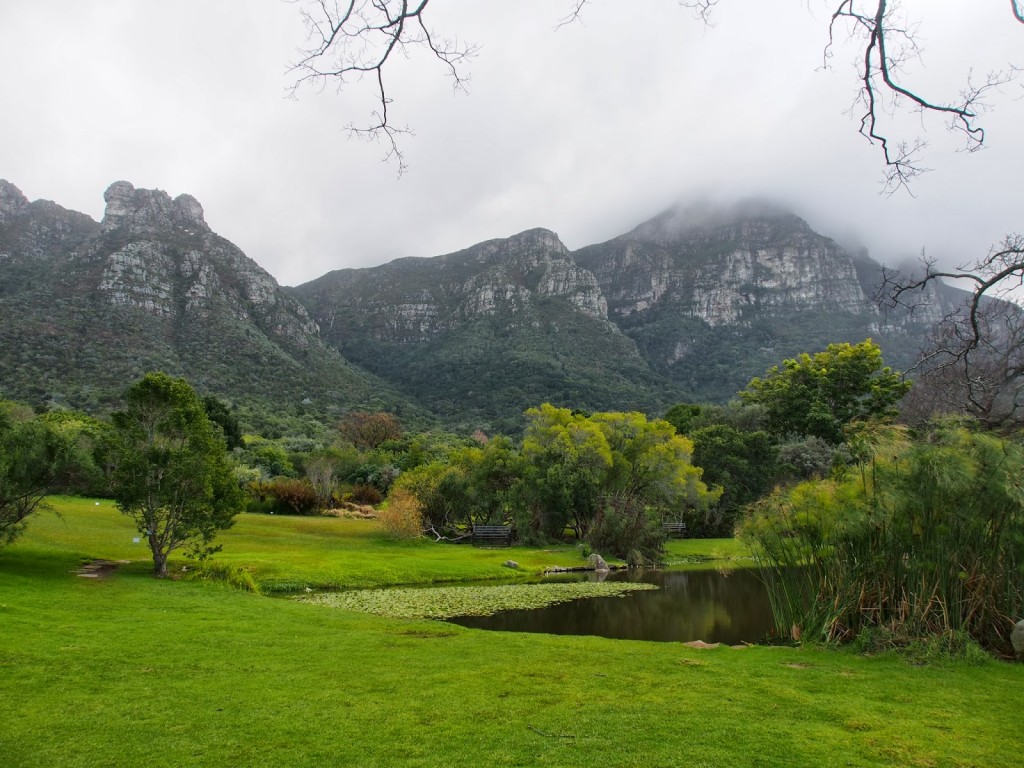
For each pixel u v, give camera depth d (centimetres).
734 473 5166
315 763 532
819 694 793
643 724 652
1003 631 1091
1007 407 1138
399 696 736
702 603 2002
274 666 860
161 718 631
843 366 5444
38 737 570
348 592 2075
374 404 12925
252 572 2166
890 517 1155
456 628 1289
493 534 3894
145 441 1769
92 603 1251
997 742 622
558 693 769
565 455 3912
